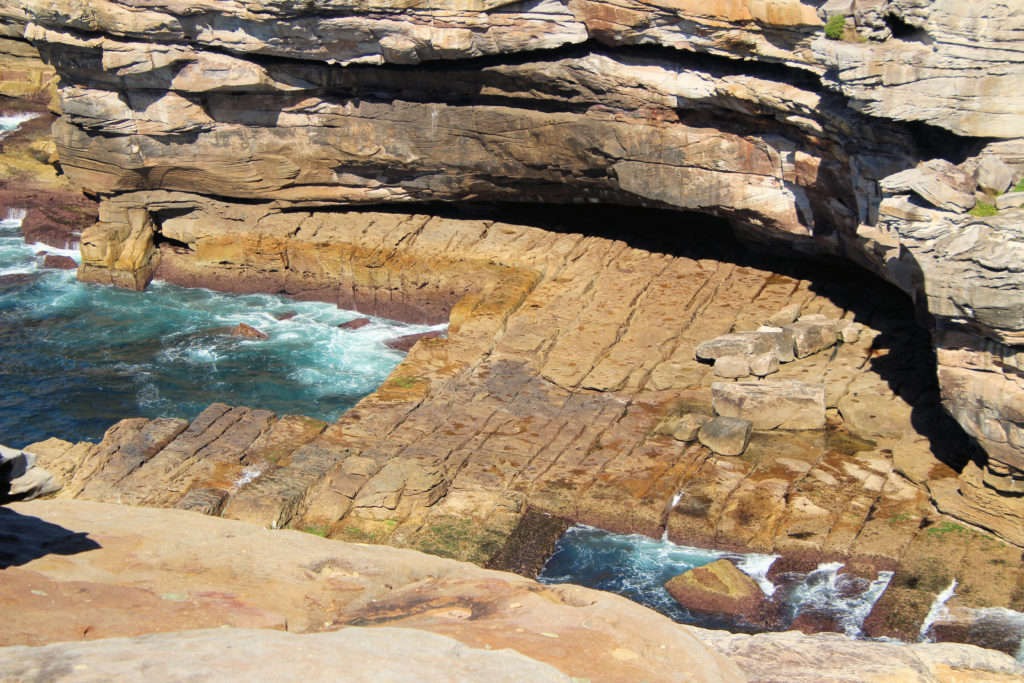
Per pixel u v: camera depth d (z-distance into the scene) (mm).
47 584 10742
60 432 39375
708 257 47656
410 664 8383
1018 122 32969
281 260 52156
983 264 28312
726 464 34156
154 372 44594
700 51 38219
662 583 30000
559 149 44375
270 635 9133
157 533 12883
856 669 12961
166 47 45656
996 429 29516
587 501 32500
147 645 8594
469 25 40625
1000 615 27453
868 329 41344
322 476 33312
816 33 35062
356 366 45500
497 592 11992
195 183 52531
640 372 40000
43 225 58469
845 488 32469
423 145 47719
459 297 48312
